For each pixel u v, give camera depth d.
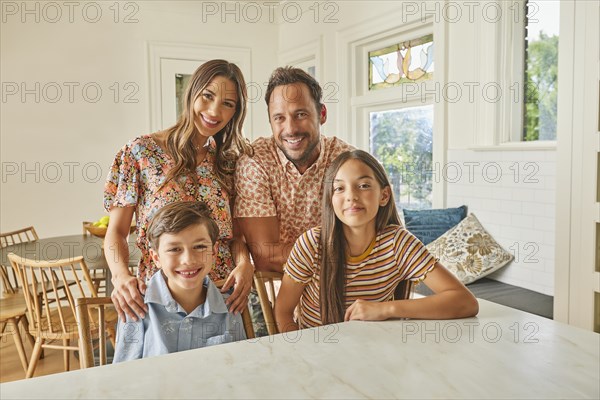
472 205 3.11
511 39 2.99
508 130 3.01
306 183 1.58
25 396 0.70
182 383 0.74
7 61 4.29
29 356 3.09
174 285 1.30
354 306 1.09
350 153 1.17
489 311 1.10
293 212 1.60
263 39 5.21
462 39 3.20
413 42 3.74
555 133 2.84
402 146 3.95
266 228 1.57
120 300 1.31
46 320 2.65
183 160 1.51
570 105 2.22
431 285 1.16
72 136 4.53
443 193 3.34
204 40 4.98
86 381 0.75
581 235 2.20
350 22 4.20
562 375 0.75
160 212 1.28
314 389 0.71
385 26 3.82
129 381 0.74
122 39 4.67
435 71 3.37
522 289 2.73
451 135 3.30
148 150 1.53
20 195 4.38
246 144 1.60
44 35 4.39
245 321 1.38
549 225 2.63
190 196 1.54
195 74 1.49
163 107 4.87
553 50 2.85
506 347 0.87
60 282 3.47
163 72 4.85
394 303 1.07
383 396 0.69
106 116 4.64
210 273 1.54
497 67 2.99
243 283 1.38
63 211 4.52
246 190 1.57
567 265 2.27
